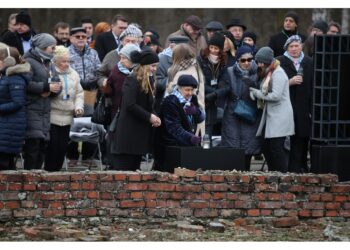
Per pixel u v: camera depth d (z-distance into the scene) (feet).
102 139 113.29
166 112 98.53
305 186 95.35
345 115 102.06
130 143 96.89
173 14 197.06
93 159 119.24
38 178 90.89
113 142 97.76
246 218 94.12
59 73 103.81
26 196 90.63
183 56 101.96
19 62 96.84
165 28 196.65
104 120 103.50
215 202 93.56
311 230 92.17
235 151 97.19
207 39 118.93
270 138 104.73
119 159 97.66
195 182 93.35
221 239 87.10
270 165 106.01
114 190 92.17
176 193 92.99
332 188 95.81
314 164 101.09
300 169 108.06
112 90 102.68
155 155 100.17
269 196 94.48
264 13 193.36
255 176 94.22
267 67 104.73
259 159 129.39
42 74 101.19
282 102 104.53
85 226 90.99
